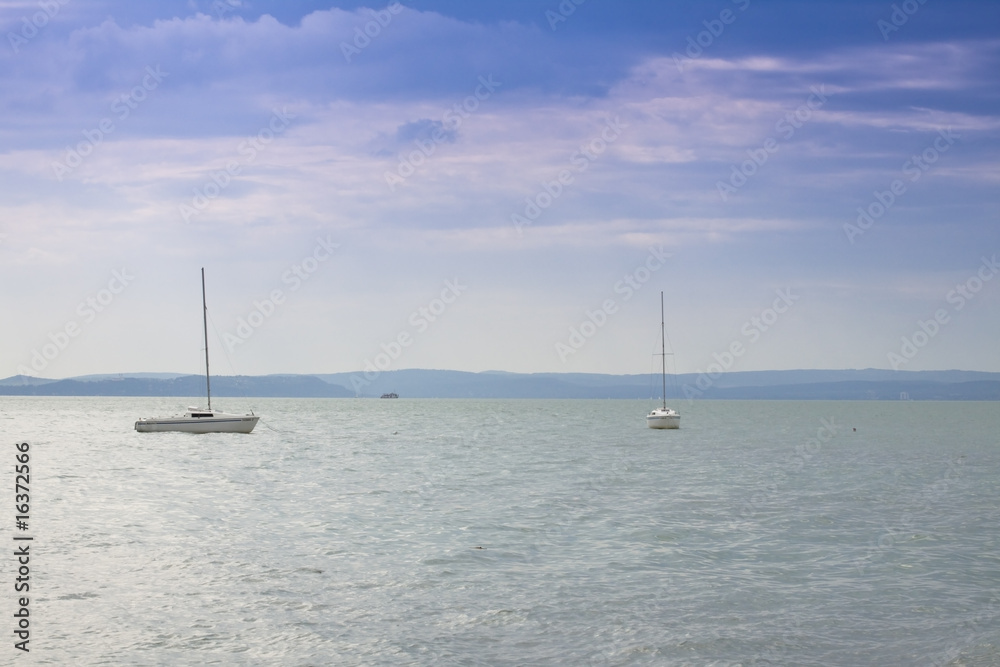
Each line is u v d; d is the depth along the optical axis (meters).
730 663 16.53
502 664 16.36
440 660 16.52
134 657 16.52
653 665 16.39
